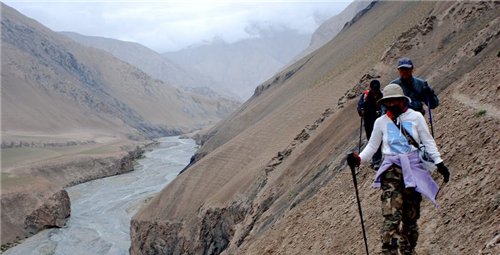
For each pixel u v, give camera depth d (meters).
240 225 27.67
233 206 32.94
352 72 48.50
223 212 33.66
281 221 17.31
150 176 84.69
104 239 50.06
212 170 44.72
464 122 10.34
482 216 6.86
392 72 29.53
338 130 24.86
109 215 59.00
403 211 5.70
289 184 25.11
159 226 41.19
